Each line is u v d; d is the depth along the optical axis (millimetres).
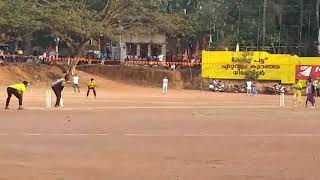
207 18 67875
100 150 14586
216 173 11672
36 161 12859
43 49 75188
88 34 54875
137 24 60469
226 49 61000
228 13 68250
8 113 24219
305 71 55219
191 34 67375
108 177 11156
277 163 12977
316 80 51719
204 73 57625
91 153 14102
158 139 16844
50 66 57125
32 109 26578
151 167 12289
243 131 19188
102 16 59000
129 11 59312
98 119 22562
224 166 12516
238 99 42625
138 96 43062
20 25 52125
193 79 58312
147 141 16391
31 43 74375
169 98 41281
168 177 11203
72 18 53906
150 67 61281
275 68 56000
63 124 20406
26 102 31422
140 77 58750
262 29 64438
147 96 43500
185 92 52188
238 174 11594
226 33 66625
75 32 54562
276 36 64375
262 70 56281
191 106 31938
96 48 71438
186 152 14445
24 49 70500
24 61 59844
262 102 38344
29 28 53531
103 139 16656
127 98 39594
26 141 15984
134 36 69188
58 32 54781
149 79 58438
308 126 21094
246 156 13938
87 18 56625
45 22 53781
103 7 63594
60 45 74625
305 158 13719
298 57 56781
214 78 57500
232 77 56969
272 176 11422
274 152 14625
